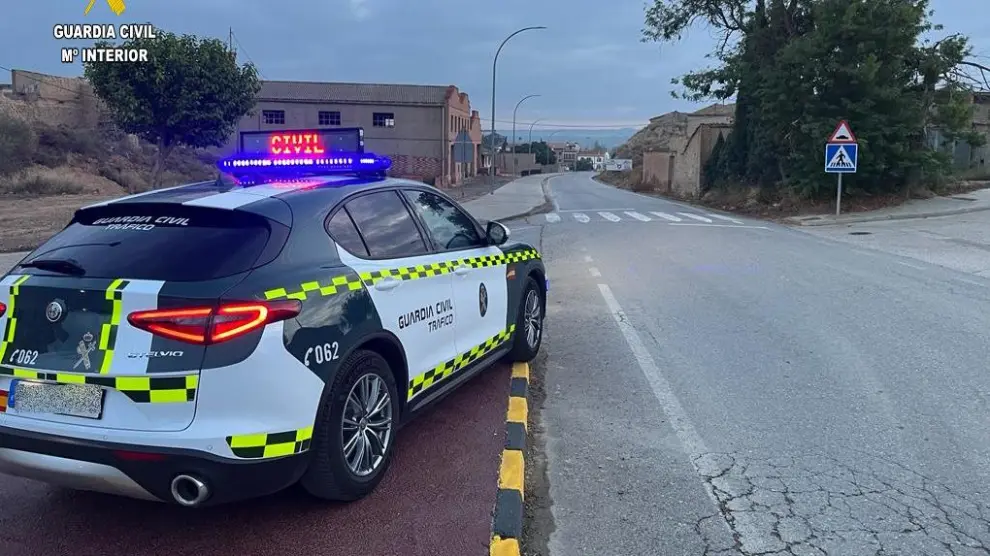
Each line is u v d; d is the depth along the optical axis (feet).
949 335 23.80
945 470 14.12
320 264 12.16
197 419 10.30
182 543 11.47
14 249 48.78
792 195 74.13
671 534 11.91
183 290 10.50
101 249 11.53
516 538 11.41
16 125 116.98
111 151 143.54
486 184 200.34
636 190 153.48
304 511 12.43
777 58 74.59
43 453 10.71
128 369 10.34
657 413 17.29
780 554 11.30
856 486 13.50
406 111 196.75
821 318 26.40
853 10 67.87
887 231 55.26
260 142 16.61
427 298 14.65
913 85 72.43
